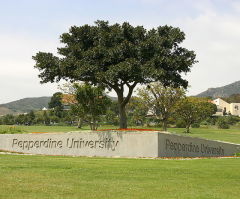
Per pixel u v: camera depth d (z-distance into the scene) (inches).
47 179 513.0
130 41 1090.1
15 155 918.4
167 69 1065.5
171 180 538.9
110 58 1029.8
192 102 2650.1
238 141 1809.8
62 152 1077.1
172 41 1066.7
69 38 1117.7
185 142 1032.8
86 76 1077.1
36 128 2581.2
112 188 466.6
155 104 2102.6
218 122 3570.4
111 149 993.5
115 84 1091.9
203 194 447.8
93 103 1391.5
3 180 492.4
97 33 1108.5
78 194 425.7
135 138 964.0
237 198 435.5
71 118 3277.6
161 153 940.6
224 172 615.5
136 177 555.5
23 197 402.9
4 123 3774.6
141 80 1050.7
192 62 1077.1
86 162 730.2
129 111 3125.0
